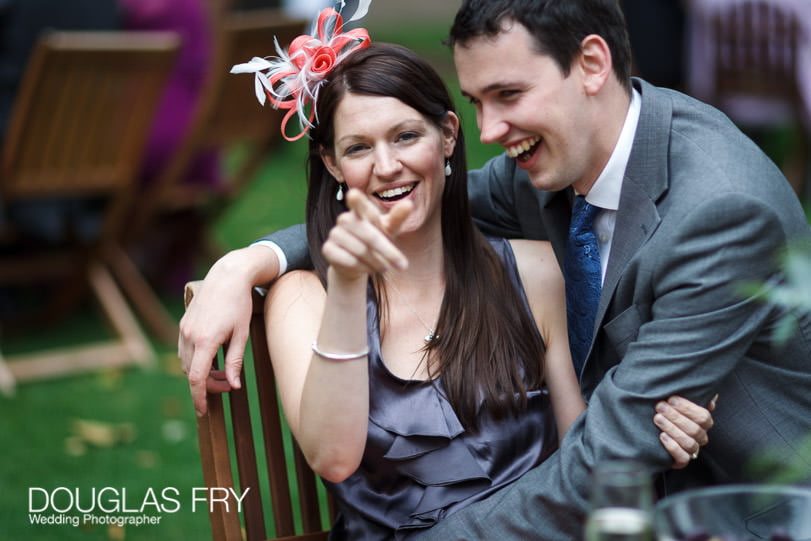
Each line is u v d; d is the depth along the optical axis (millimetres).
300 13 9422
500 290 2918
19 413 5465
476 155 9539
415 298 2896
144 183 6688
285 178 10273
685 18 8141
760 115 7695
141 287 6633
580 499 2463
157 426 5305
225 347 2809
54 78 5617
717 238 2447
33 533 4188
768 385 2621
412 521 2660
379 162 2703
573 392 2918
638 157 2598
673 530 1762
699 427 2443
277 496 2889
